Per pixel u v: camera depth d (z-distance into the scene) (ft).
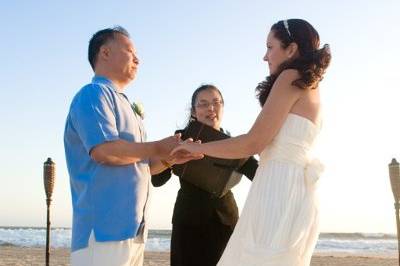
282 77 10.09
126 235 10.03
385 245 131.95
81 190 10.29
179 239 13.74
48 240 21.81
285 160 10.04
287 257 9.77
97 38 11.06
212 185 13.28
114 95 10.64
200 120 14.14
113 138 10.02
